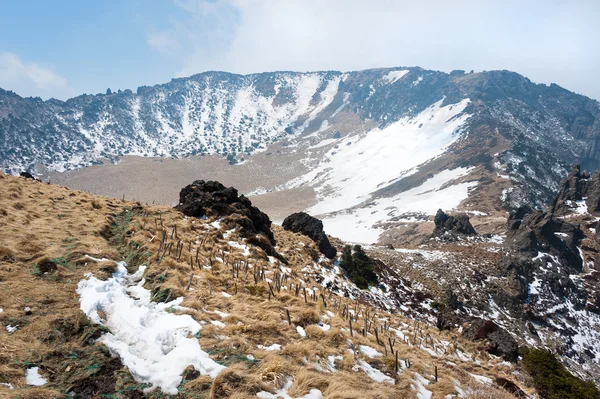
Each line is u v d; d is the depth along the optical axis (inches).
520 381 737.0
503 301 1995.6
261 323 465.1
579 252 2854.3
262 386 346.0
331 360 447.8
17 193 825.5
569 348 1868.8
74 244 601.6
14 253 511.5
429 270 1987.0
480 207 5974.4
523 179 7357.3
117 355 359.6
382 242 5575.8
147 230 749.3
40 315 393.7
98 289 479.8
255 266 808.3
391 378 460.4
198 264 663.8
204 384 332.5
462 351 797.2
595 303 2329.0
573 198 3708.2
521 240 2608.3
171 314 449.7
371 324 684.7
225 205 1161.4
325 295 858.8
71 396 300.4
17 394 280.2
